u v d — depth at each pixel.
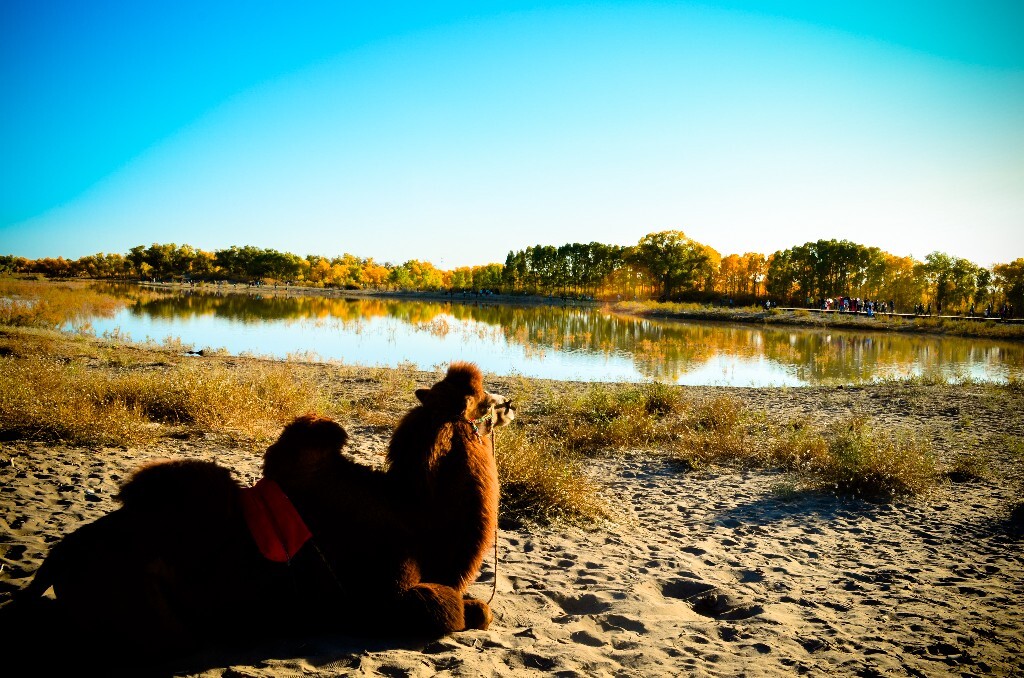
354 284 136.00
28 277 98.06
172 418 8.93
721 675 3.28
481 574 4.80
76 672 2.52
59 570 2.52
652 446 10.51
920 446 9.76
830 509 7.34
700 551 5.82
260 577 2.79
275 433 8.80
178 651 2.68
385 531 3.00
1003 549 6.12
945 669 3.63
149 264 154.25
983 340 40.81
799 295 95.75
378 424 10.56
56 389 8.55
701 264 107.69
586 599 4.40
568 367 23.14
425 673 2.76
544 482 6.73
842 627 4.21
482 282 140.50
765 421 12.21
